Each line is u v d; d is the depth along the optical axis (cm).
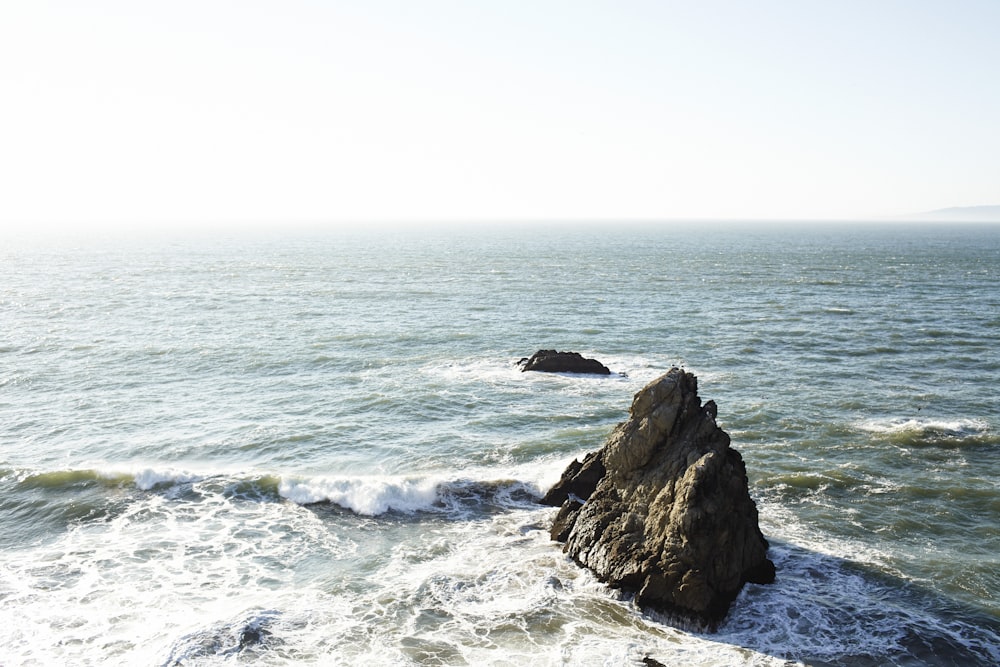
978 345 6016
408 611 2133
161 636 1995
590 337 6194
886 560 2447
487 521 2723
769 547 2517
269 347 5669
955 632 2062
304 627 2048
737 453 2481
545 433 3672
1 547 2488
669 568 2125
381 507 2802
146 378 4722
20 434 3603
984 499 2927
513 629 2048
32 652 1919
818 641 2009
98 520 2692
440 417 3925
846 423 3862
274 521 2708
